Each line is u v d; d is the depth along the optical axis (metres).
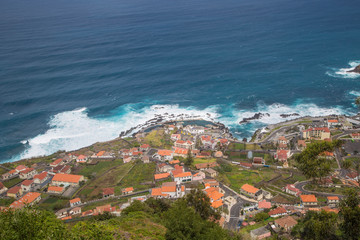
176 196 151.38
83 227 80.38
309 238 102.69
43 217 70.31
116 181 169.50
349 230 89.19
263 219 125.50
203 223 97.75
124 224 96.00
